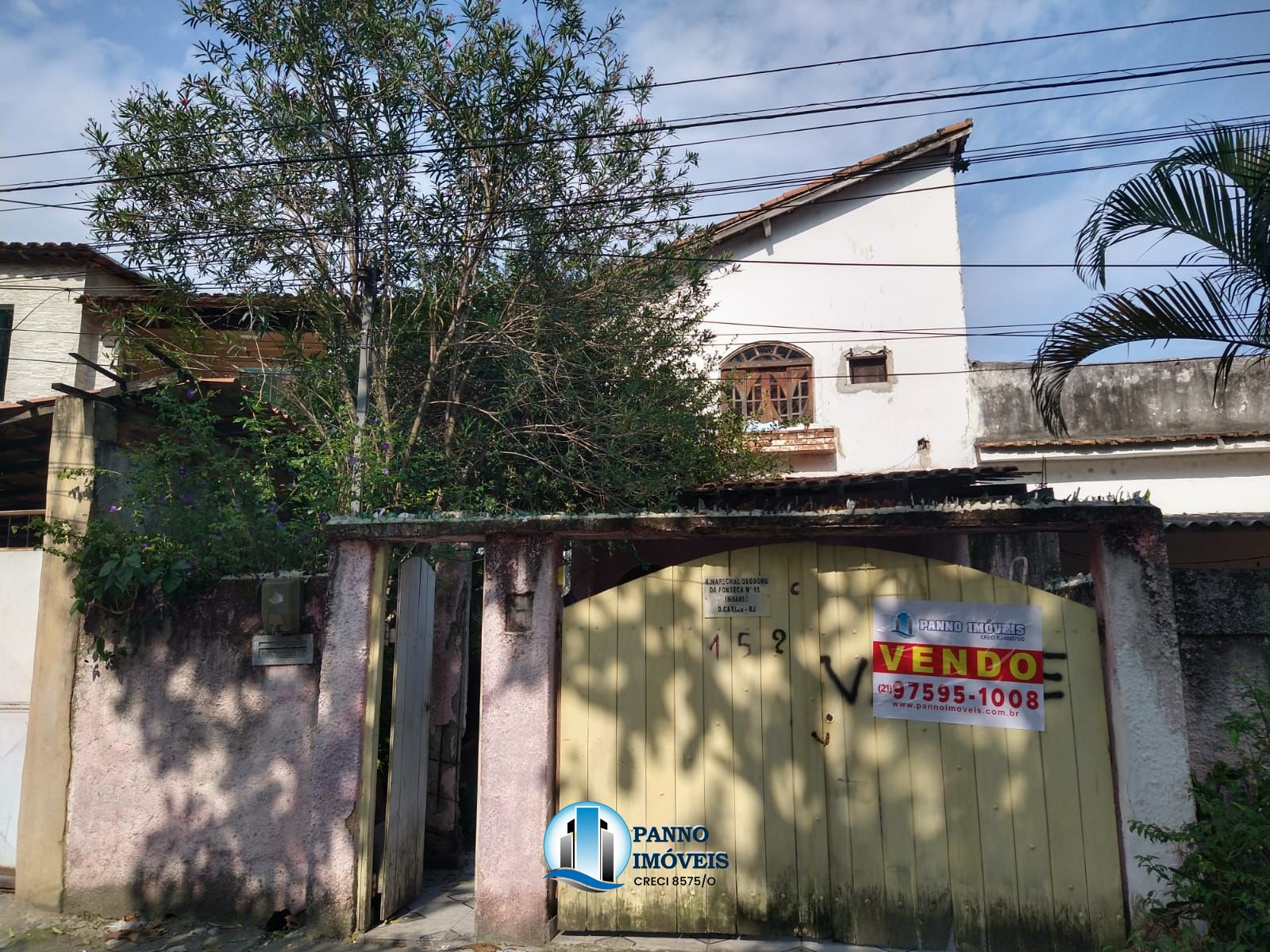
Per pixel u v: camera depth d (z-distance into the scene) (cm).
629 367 884
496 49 767
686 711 514
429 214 807
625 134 697
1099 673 473
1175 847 438
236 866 561
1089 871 457
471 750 807
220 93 764
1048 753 472
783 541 524
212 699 583
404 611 582
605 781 512
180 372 673
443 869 668
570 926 502
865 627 504
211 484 668
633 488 827
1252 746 466
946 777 482
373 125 774
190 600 596
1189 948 403
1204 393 1305
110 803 583
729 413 1084
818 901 485
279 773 566
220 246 777
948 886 472
